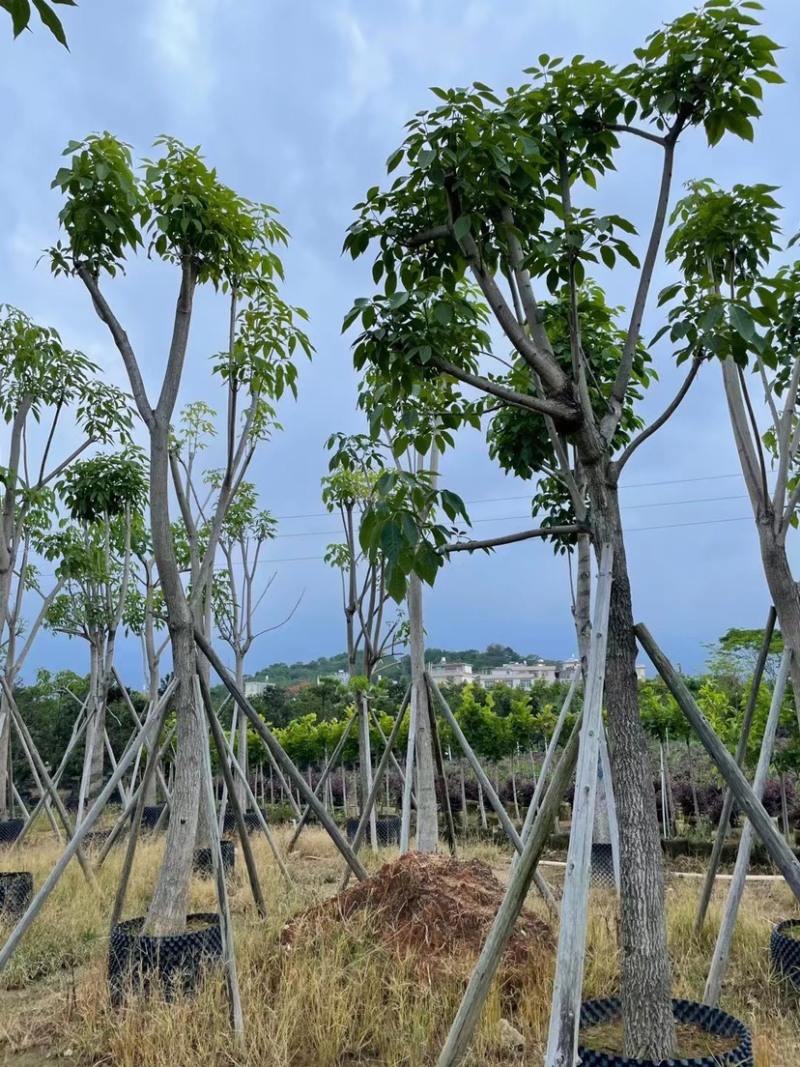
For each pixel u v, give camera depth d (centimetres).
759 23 304
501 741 1333
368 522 291
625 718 291
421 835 621
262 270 609
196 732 502
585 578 667
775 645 978
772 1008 397
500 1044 362
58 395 913
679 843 957
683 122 333
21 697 2194
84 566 1138
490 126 304
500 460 620
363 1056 365
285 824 1268
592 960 440
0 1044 394
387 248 346
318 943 453
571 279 314
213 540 577
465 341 395
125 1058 348
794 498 479
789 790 1041
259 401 730
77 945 548
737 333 304
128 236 526
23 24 155
